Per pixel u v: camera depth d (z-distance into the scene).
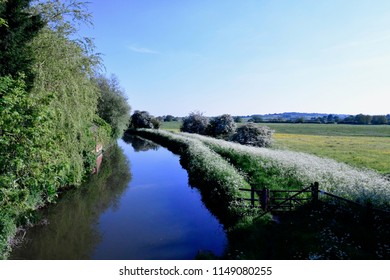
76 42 12.14
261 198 11.12
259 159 18.09
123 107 38.53
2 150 6.96
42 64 10.45
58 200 13.56
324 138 50.09
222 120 41.88
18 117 6.88
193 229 10.48
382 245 7.35
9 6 9.08
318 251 7.31
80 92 12.27
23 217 10.23
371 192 10.30
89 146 17.67
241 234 9.19
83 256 8.38
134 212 12.40
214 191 13.05
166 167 23.44
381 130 67.69
